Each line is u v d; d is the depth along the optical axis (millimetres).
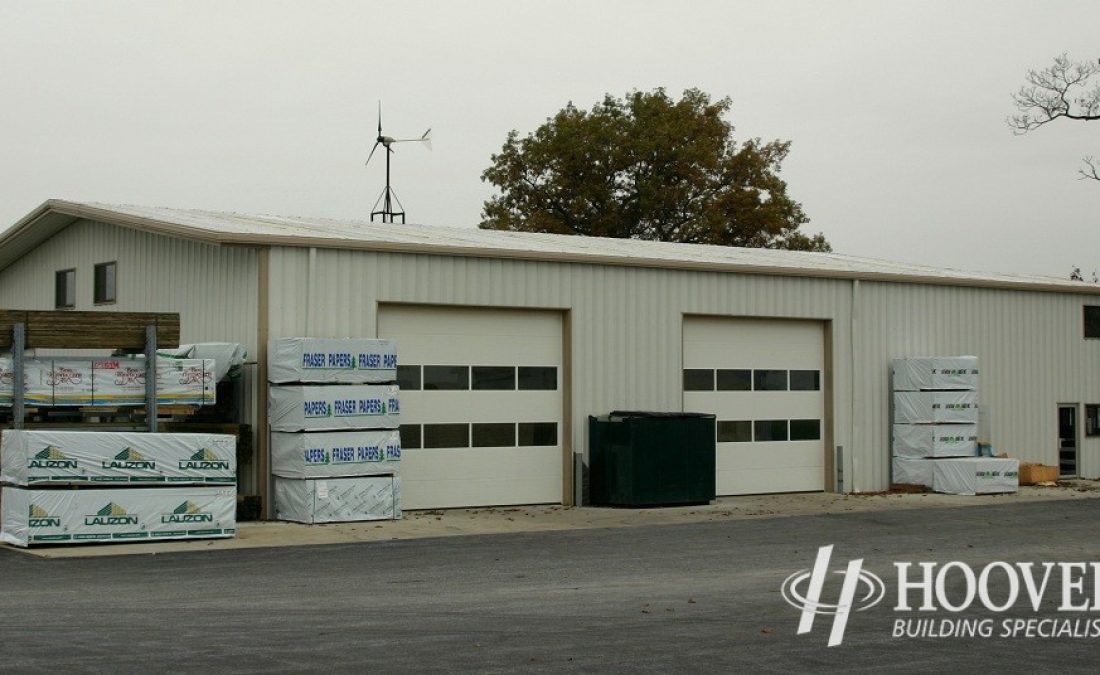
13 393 17219
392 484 20344
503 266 22672
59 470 16703
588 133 53656
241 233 20219
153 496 17297
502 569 14992
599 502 23375
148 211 25188
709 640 10594
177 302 23141
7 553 16141
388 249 21344
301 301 20594
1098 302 31953
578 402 23500
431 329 22109
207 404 18453
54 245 28625
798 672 9406
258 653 9742
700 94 56250
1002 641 10781
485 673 9172
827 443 26969
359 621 11281
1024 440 30297
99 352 25797
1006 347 30062
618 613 11906
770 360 26328
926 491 27062
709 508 23188
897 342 28078
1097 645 10641
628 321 24172
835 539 18391
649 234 55000
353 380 20125
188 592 13000
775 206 54625
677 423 23422
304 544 17297
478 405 22594
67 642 10102
